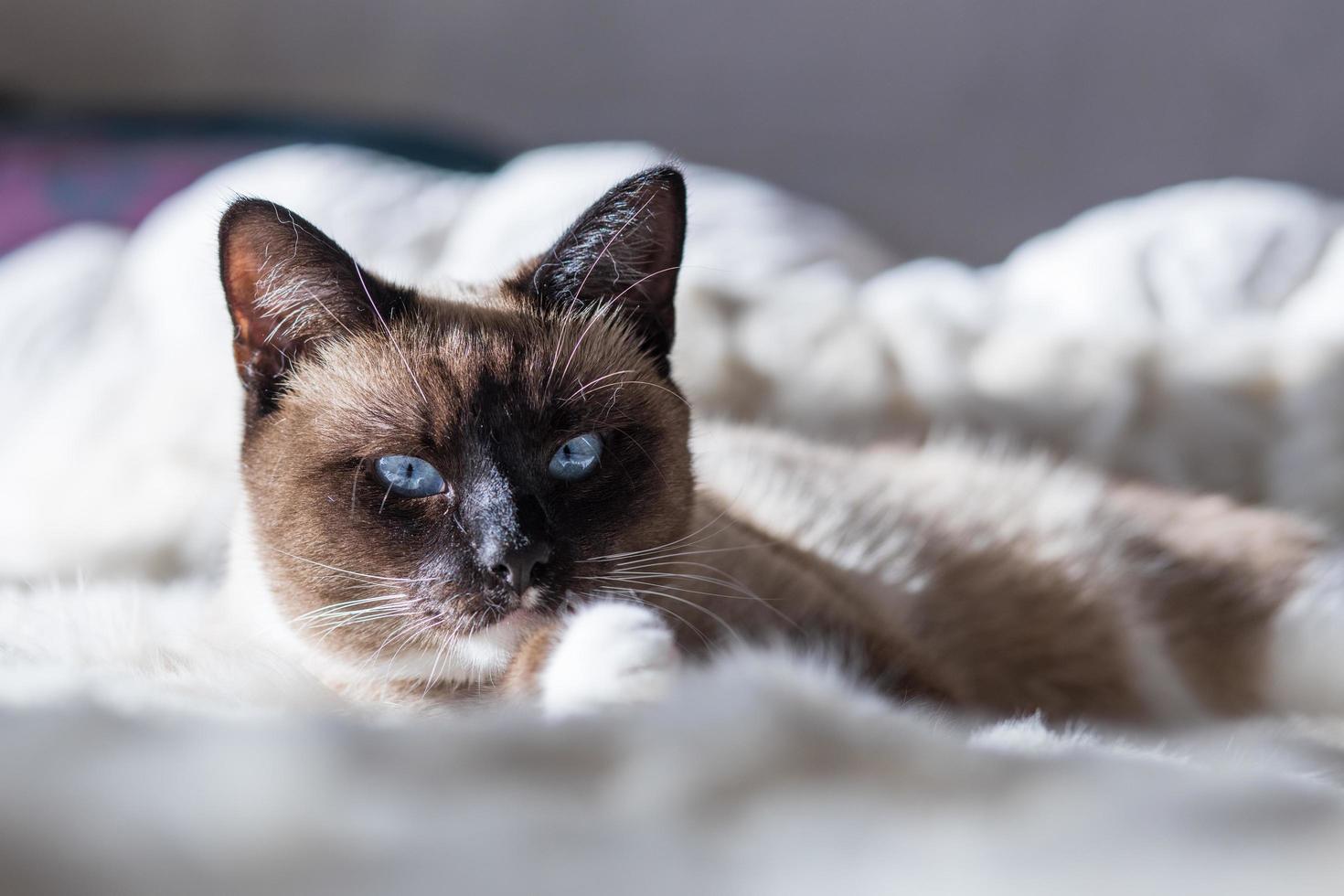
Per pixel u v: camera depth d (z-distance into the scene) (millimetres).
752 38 1294
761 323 802
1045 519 670
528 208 850
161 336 822
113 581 689
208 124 1180
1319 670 646
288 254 534
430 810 350
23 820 320
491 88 1321
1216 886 325
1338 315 815
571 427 527
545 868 326
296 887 313
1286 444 758
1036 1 1264
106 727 385
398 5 1313
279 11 1321
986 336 802
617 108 1315
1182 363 779
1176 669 649
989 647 631
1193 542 674
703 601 542
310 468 527
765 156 1313
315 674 533
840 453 706
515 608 507
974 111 1289
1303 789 402
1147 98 1271
